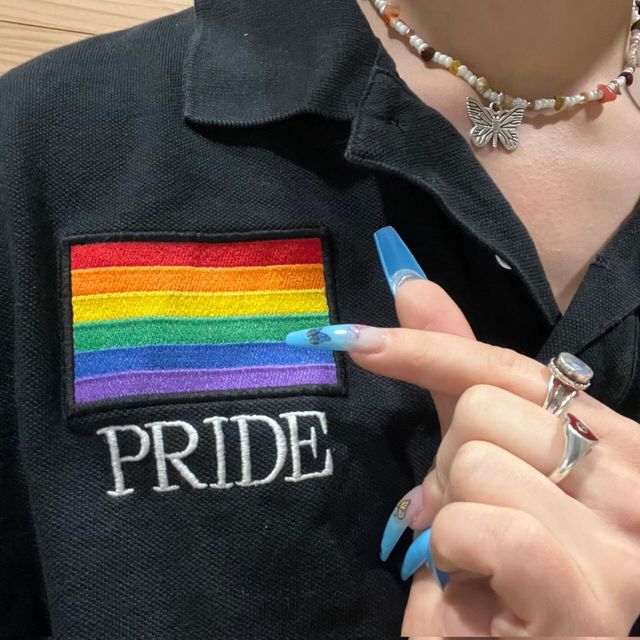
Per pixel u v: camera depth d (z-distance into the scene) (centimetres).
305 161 45
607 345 46
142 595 40
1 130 43
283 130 45
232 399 41
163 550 41
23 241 41
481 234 44
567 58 53
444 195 44
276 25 48
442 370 37
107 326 41
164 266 42
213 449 41
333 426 43
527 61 52
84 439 41
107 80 46
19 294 41
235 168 44
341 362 44
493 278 47
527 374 37
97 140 44
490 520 32
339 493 43
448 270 48
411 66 53
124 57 48
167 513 41
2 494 45
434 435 46
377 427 44
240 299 43
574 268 52
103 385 40
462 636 36
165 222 42
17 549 46
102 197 43
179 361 41
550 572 31
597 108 55
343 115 45
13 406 44
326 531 43
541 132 54
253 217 44
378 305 46
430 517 40
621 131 55
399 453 45
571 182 53
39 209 42
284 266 44
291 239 44
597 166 53
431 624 39
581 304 46
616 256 48
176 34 50
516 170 52
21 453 43
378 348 37
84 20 80
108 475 41
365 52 46
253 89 46
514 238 45
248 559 41
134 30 52
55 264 42
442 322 39
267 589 42
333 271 45
